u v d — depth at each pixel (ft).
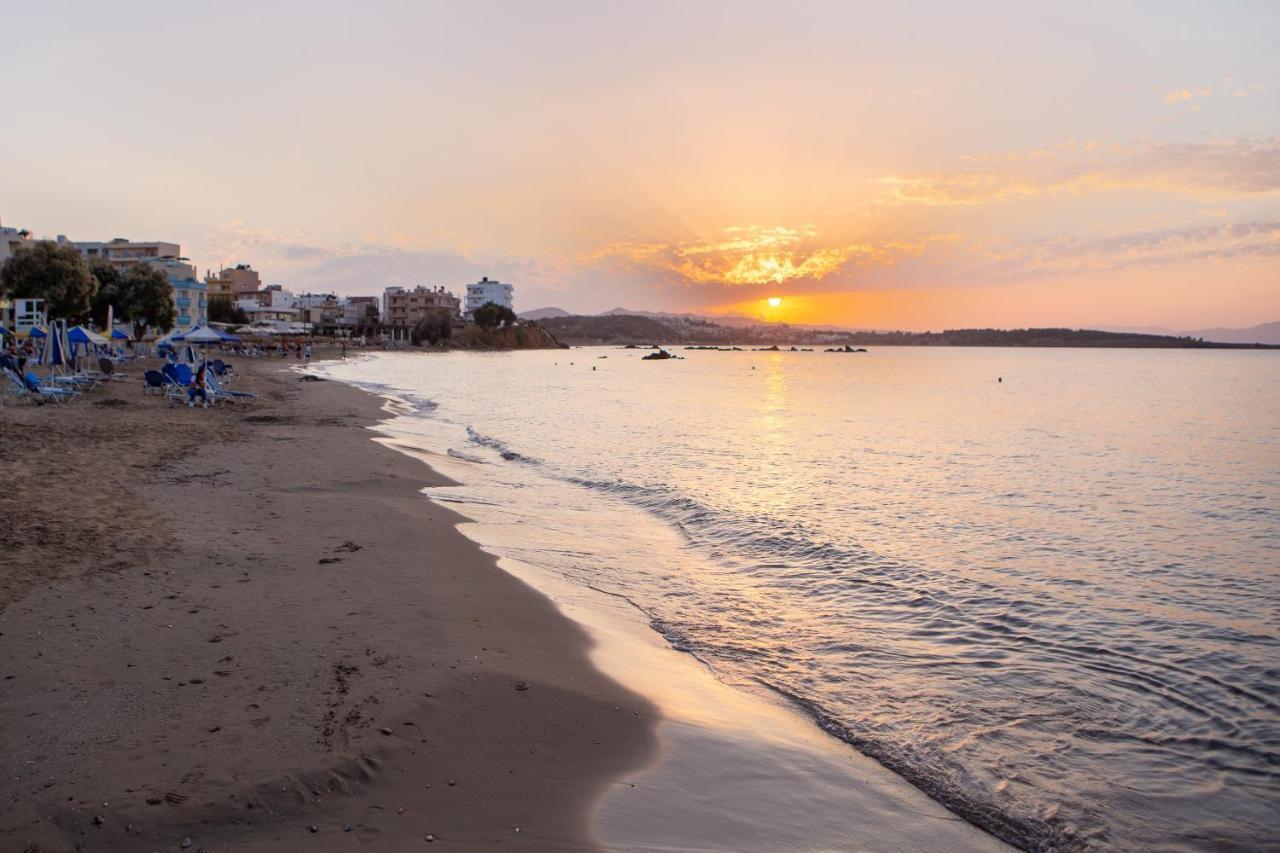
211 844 14.40
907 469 76.79
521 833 15.81
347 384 173.78
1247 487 68.08
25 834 14.02
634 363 475.72
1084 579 38.68
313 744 17.90
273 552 34.35
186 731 18.07
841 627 30.96
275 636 24.39
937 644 29.32
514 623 28.60
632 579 36.60
